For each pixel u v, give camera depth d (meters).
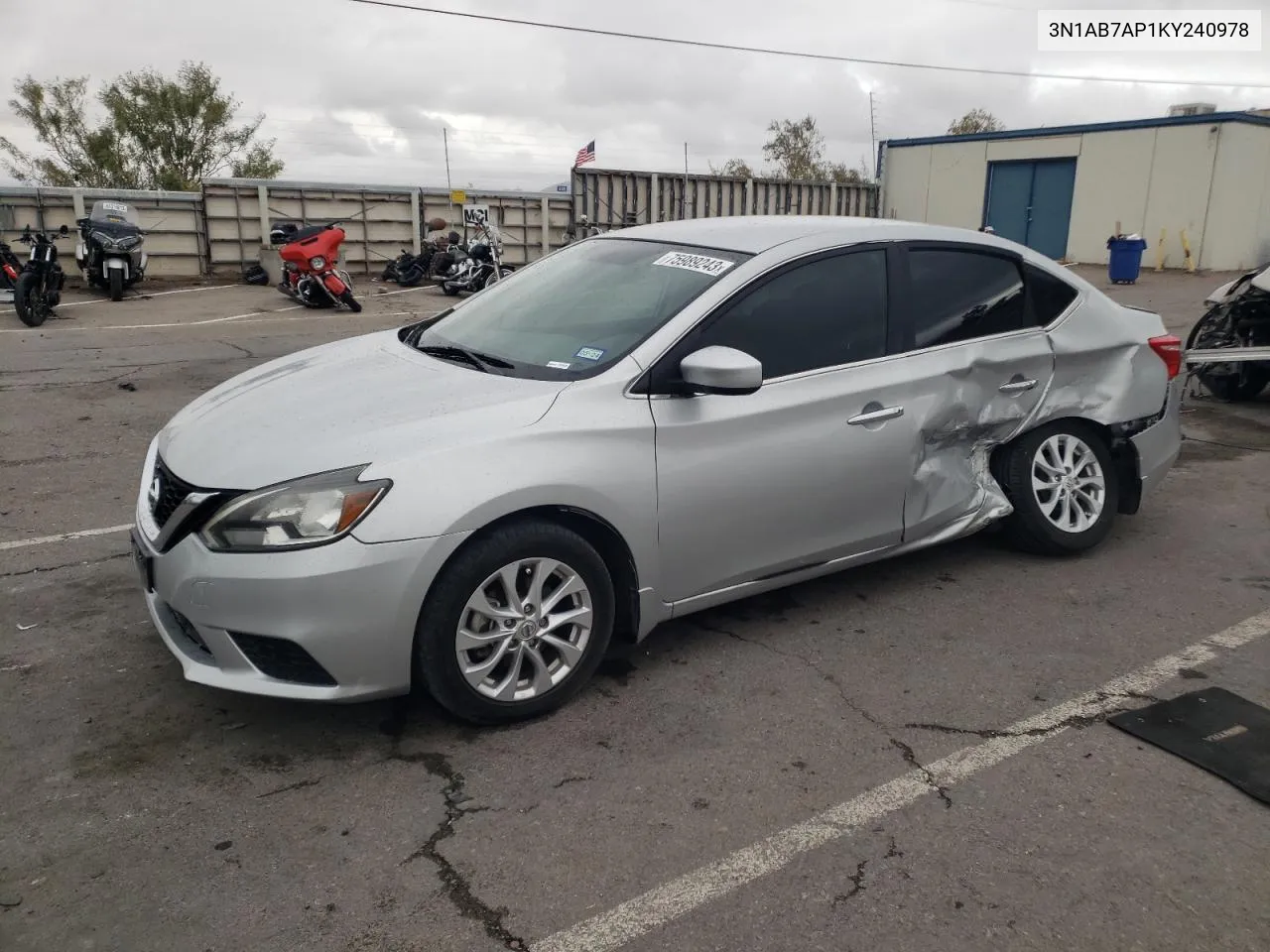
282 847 2.72
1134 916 2.52
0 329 12.38
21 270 14.36
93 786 2.97
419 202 21.22
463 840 2.77
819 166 44.69
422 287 19.23
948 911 2.53
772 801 2.97
